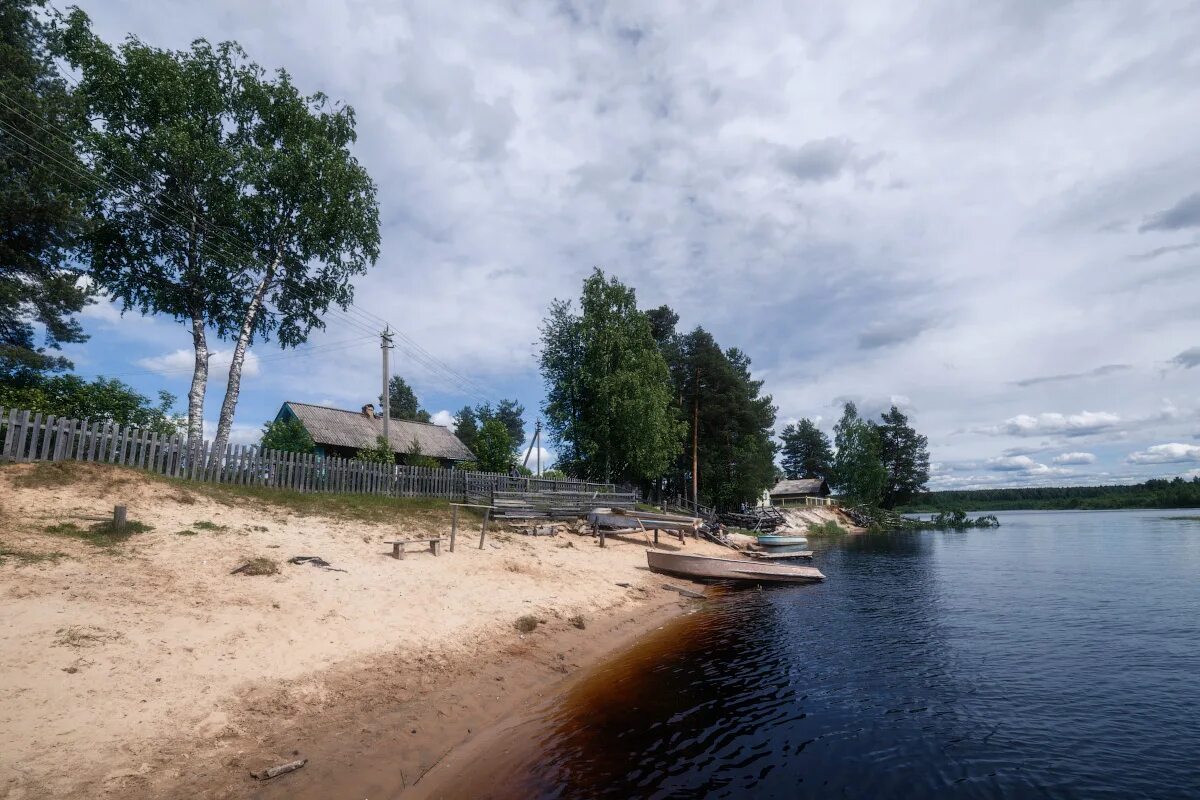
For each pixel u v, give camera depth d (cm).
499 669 861
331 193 2286
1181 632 1226
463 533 1708
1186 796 550
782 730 717
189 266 2139
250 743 541
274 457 1700
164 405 1884
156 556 917
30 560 789
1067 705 803
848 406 7119
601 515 2317
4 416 1184
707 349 4744
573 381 3709
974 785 576
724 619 1400
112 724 512
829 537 5050
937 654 1077
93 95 2000
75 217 1533
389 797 516
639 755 639
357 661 758
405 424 3791
